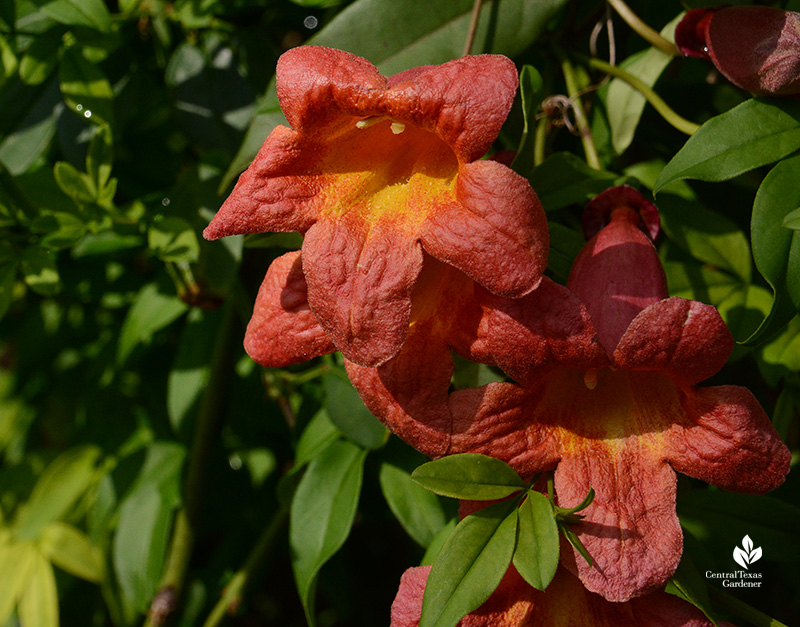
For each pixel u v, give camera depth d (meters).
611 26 0.23
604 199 0.20
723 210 0.23
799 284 0.18
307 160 0.18
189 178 0.25
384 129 0.19
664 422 0.18
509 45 0.21
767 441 0.17
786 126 0.19
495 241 0.17
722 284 0.22
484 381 0.21
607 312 0.18
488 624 0.19
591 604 0.19
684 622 0.18
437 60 0.21
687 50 0.20
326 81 0.18
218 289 0.24
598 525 0.18
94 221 0.24
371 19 0.21
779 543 0.20
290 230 0.18
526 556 0.18
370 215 0.18
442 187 0.19
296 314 0.19
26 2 0.24
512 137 0.22
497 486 0.18
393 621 0.19
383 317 0.17
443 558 0.18
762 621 0.19
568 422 0.19
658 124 0.23
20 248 0.24
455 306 0.19
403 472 0.22
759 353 0.22
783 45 0.19
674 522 0.18
